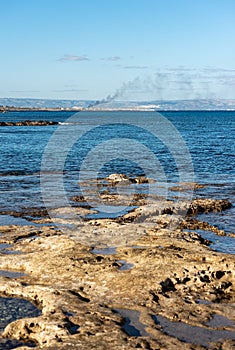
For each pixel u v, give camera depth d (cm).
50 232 2211
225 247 2077
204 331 1266
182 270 1642
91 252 1905
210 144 7619
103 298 1459
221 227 2462
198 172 4497
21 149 6500
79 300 1432
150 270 1642
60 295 1470
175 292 1522
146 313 1352
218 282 1614
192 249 1914
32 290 1526
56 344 1145
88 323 1271
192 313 1367
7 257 1845
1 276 1667
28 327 1270
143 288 1512
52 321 1272
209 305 1428
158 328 1266
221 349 1169
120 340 1171
